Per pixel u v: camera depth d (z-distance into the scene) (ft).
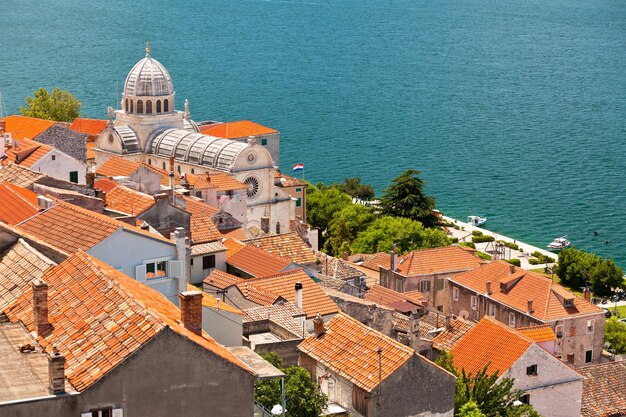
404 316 441.27
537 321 504.84
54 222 265.34
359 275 493.36
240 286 362.33
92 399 170.71
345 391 268.00
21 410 165.68
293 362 294.46
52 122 611.47
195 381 177.27
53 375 168.86
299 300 346.95
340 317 291.58
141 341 175.22
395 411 262.47
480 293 539.70
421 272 559.38
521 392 350.23
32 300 202.18
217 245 424.46
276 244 478.18
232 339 289.33
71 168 472.85
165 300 212.02
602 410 408.26
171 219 377.71
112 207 377.91
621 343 536.83
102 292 195.11
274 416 229.25
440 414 267.80
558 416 393.50
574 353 511.40
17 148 476.13
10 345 187.11
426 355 407.44
